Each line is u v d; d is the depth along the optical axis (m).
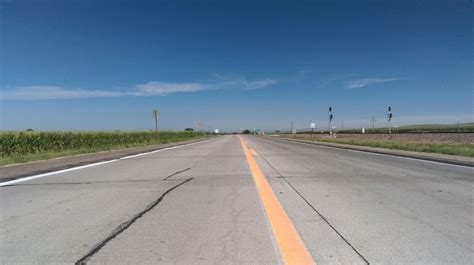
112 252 4.40
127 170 13.38
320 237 4.93
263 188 9.01
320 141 46.84
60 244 4.71
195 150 28.12
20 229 5.42
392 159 17.95
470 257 4.16
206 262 4.06
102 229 5.40
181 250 4.45
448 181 10.17
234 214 6.29
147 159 18.78
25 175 11.75
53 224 5.69
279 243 4.68
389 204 7.05
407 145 29.08
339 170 13.05
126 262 4.08
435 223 5.61
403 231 5.18
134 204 7.19
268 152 24.52
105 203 7.30
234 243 4.70
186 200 7.57
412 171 12.66
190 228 5.42
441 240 4.77
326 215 6.17
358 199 7.56
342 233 5.11
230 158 19.20
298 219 5.91
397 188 8.98
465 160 15.98
